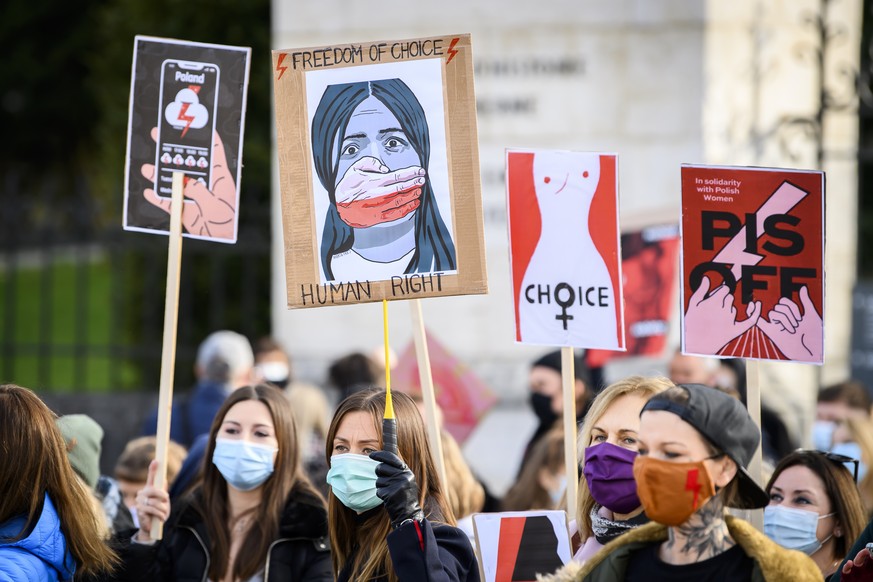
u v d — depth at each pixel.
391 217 13.38
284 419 14.34
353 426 12.34
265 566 13.98
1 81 73.12
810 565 9.39
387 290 13.34
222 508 14.37
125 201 14.80
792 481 13.50
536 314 13.78
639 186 29.53
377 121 13.46
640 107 29.53
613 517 12.27
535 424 29.69
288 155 13.48
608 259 13.72
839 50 31.58
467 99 13.40
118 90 42.50
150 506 13.81
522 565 12.15
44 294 37.91
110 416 37.88
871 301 28.61
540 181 13.84
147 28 40.84
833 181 31.58
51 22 73.12
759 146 30.02
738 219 12.62
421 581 11.02
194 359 38.66
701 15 29.41
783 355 12.50
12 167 75.38
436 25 30.02
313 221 13.44
